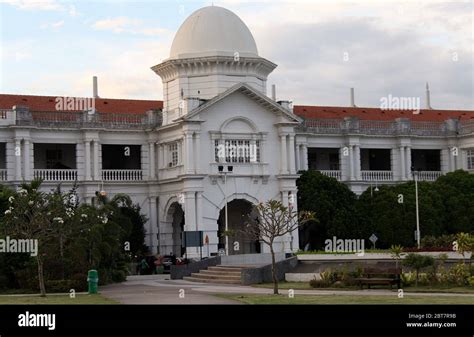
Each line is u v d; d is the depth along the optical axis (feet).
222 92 215.31
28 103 228.22
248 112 216.74
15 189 208.33
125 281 175.01
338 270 148.25
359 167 248.93
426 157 271.08
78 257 150.00
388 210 219.20
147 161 226.38
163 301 109.91
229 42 223.30
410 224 217.36
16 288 148.25
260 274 159.33
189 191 207.41
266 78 230.89
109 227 166.91
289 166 218.79
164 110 226.38
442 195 226.38
